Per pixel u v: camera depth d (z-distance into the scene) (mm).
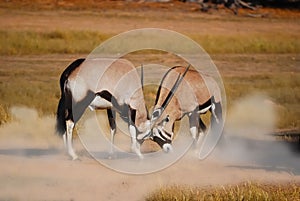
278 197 26734
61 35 99062
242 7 145375
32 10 127500
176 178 29906
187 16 129875
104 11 131375
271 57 92125
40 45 89562
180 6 142125
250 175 30891
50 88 61250
